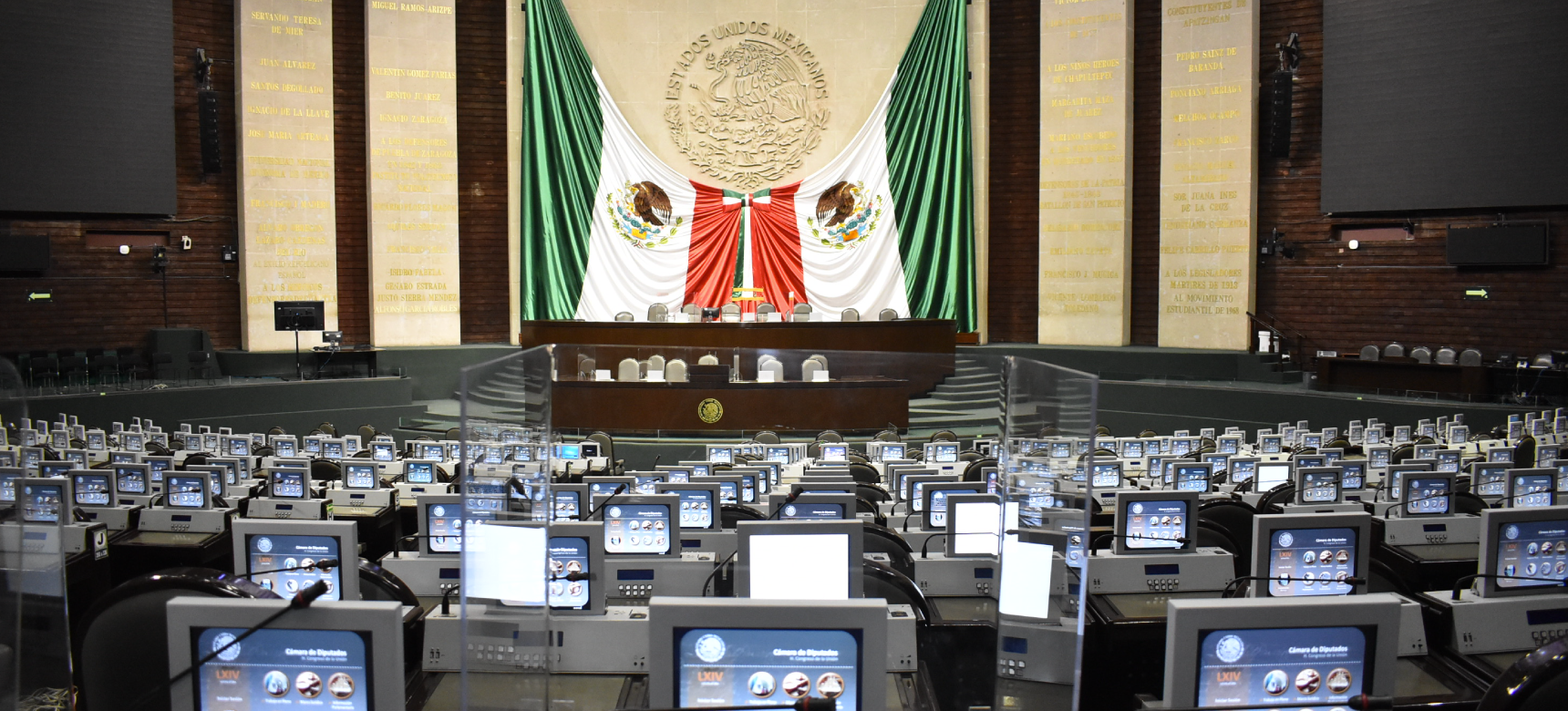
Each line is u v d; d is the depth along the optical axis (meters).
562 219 22.23
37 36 18.78
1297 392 18.33
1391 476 9.03
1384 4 19.08
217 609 3.14
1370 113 19.38
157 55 19.84
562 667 4.66
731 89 22.66
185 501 8.76
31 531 4.36
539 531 3.74
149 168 19.86
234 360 20.56
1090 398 3.43
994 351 21.30
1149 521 6.34
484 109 22.41
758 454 12.61
